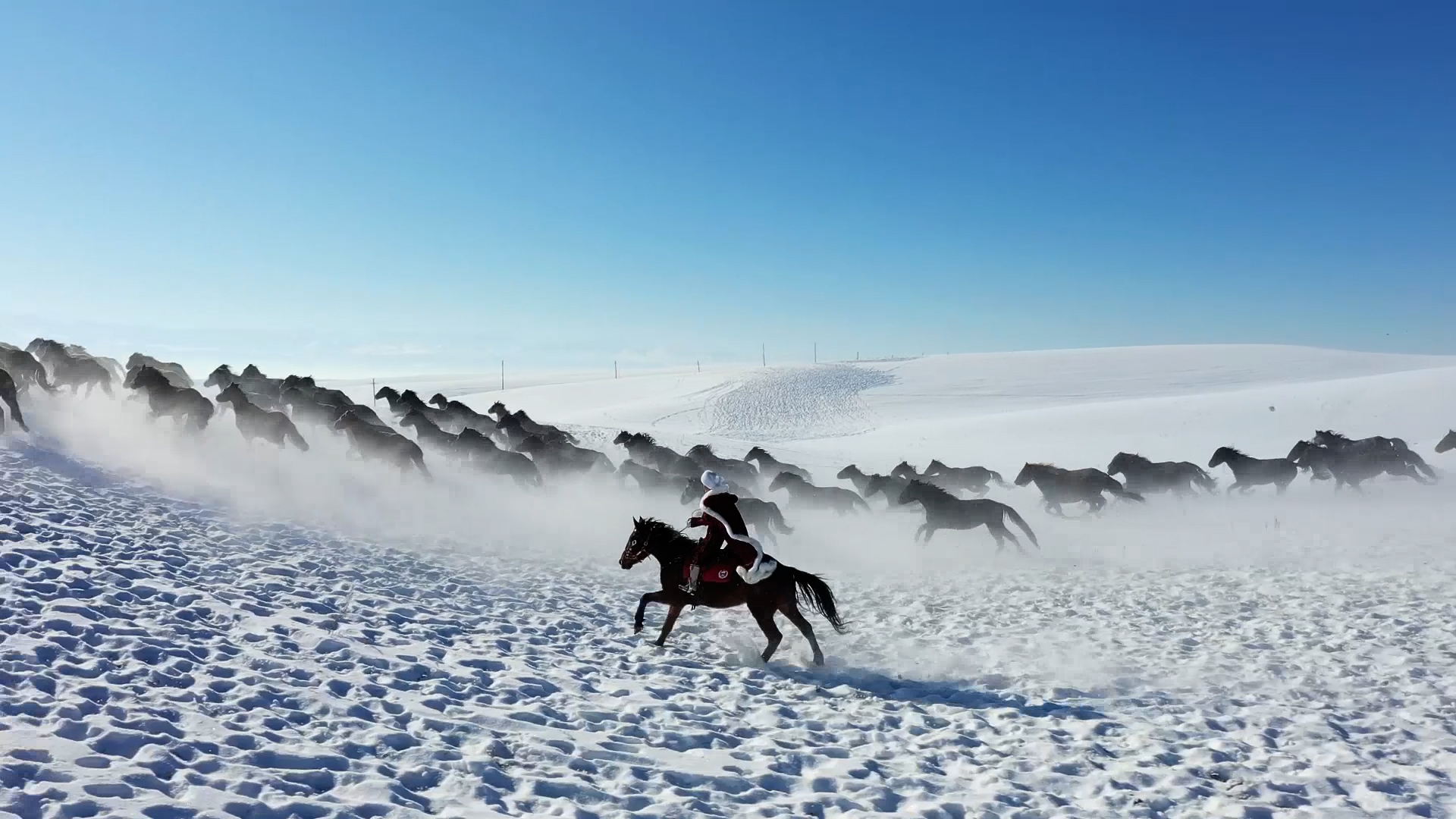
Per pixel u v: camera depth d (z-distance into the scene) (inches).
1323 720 303.0
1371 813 228.2
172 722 221.0
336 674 284.7
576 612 458.3
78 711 214.2
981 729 298.0
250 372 1099.9
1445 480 994.7
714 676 355.6
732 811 213.5
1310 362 3412.9
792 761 257.1
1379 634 420.5
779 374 3211.1
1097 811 226.5
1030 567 640.4
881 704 324.2
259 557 465.4
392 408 1127.6
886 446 1679.4
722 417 2399.1
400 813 185.5
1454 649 390.0
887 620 474.0
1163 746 279.7
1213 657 388.8
